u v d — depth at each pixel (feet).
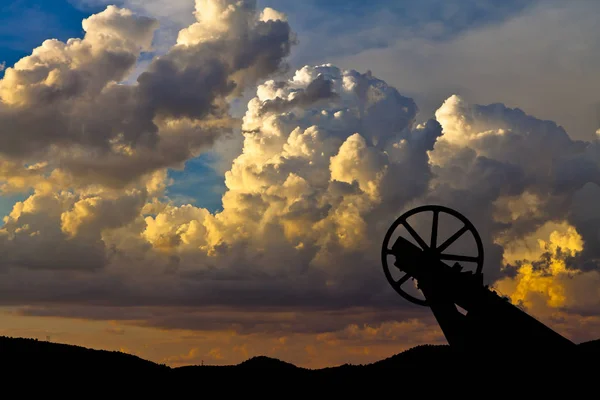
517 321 80.07
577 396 76.74
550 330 79.61
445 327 81.82
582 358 77.36
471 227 82.94
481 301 81.05
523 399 78.33
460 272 82.43
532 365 78.54
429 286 82.69
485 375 79.87
